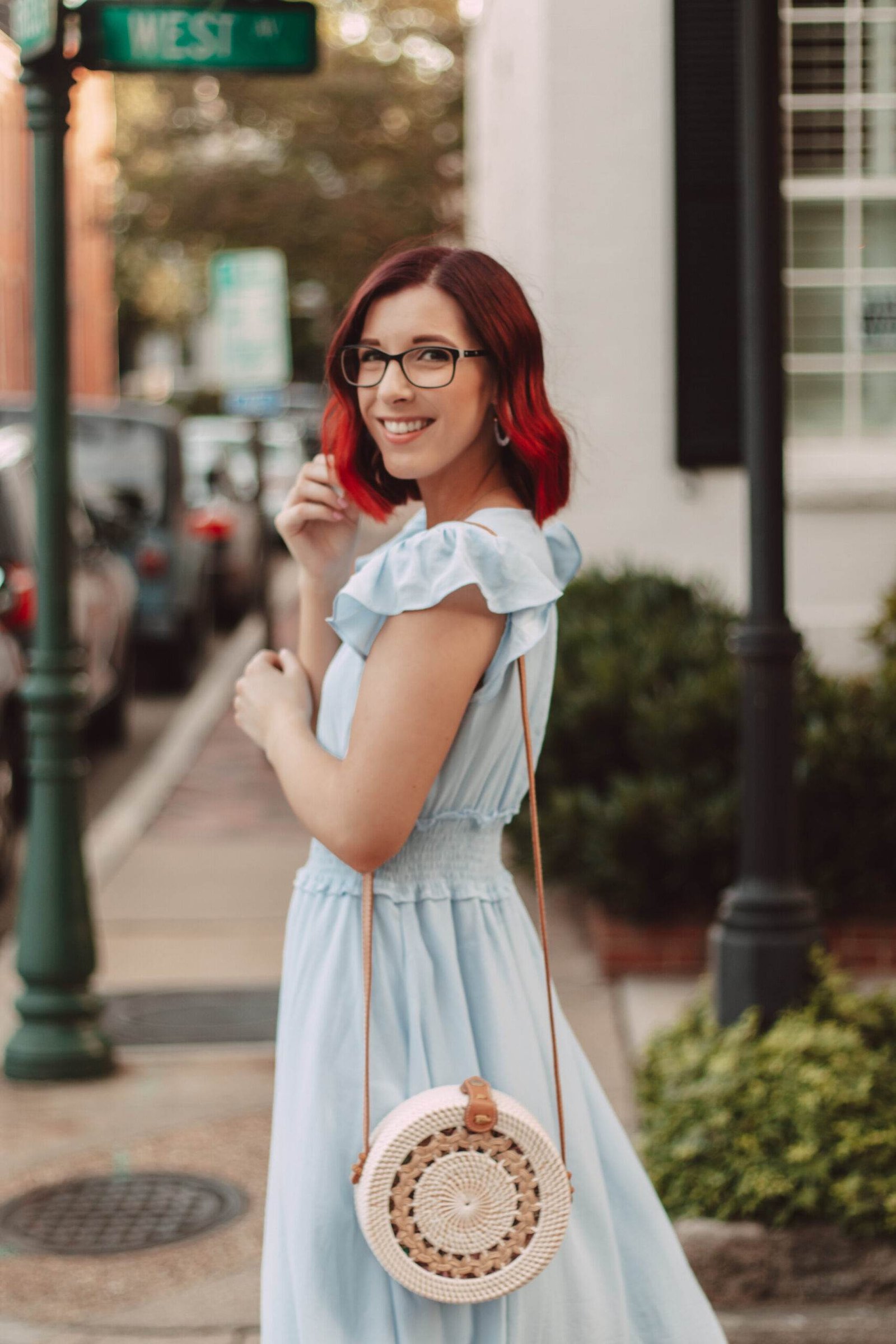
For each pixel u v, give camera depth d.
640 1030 5.60
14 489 9.07
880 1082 4.03
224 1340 3.64
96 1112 5.08
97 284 39.62
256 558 17.81
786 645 4.58
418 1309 2.12
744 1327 3.58
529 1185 2.08
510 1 11.33
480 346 2.25
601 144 8.64
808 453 8.85
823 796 6.04
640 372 8.73
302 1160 2.18
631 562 8.66
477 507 2.34
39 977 5.40
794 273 8.80
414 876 2.26
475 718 2.17
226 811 9.81
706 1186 3.80
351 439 2.49
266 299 11.05
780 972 4.48
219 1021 5.98
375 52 23.22
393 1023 2.22
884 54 8.66
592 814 6.25
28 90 5.21
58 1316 3.75
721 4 8.43
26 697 5.41
